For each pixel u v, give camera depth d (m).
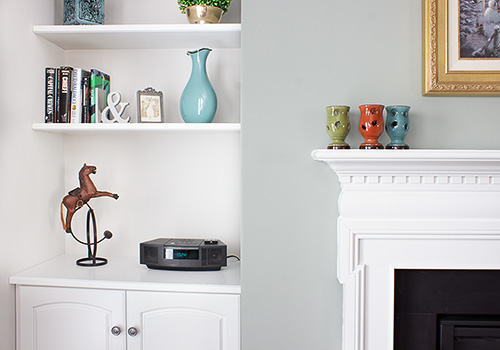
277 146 1.64
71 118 1.88
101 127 1.80
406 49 1.61
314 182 1.63
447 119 1.61
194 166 2.11
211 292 1.69
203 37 1.88
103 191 2.10
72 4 1.89
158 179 2.12
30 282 1.75
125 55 2.11
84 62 2.13
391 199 1.54
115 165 2.14
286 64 1.63
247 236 1.65
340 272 1.57
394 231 1.55
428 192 1.54
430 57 1.56
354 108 1.62
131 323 1.71
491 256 1.56
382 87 1.62
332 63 1.62
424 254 1.57
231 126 1.74
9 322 1.75
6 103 1.71
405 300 1.61
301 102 1.63
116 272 1.84
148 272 1.85
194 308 1.70
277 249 1.64
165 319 1.71
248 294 1.65
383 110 1.62
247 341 1.66
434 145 1.62
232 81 2.08
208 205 2.11
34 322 1.76
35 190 1.92
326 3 1.62
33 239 1.91
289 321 1.65
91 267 1.92
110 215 2.14
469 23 1.57
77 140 2.15
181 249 1.85
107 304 1.72
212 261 1.86
